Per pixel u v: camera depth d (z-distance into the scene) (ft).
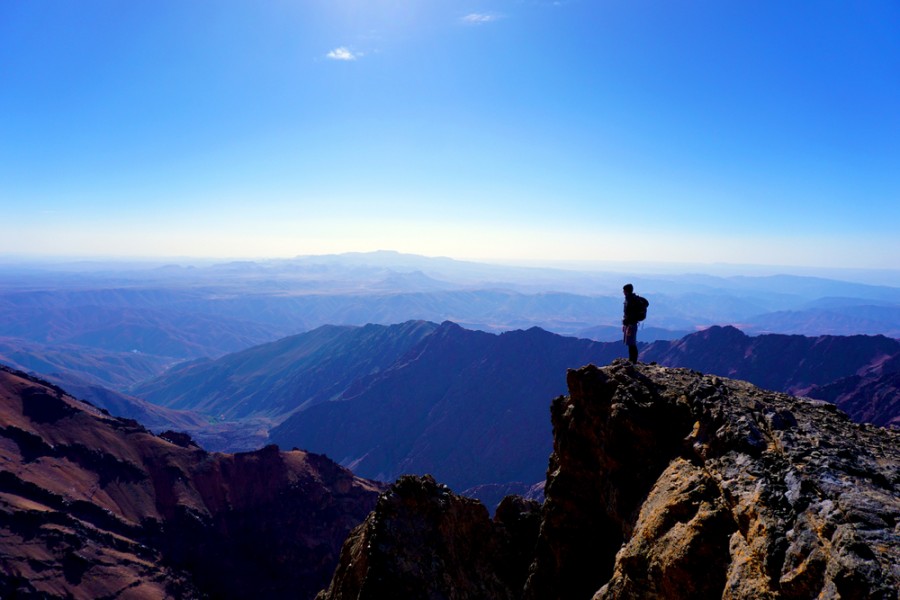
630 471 50.44
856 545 26.12
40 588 290.97
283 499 426.92
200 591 345.10
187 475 431.43
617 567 42.86
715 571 34.45
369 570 52.19
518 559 66.69
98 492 397.39
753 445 39.52
